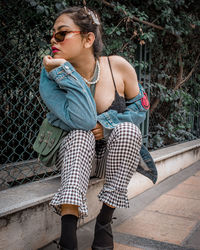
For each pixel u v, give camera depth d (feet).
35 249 5.67
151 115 13.26
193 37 14.66
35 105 8.29
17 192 6.07
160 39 12.59
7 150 9.23
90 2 9.02
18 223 5.32
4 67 8.46
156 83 12.22
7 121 9.04
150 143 12.87
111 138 5.47
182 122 15.16
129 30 10.77
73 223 4.63
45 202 5.84
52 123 5.72
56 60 5.29
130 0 10.64
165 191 9.61
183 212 7.80
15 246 5.28
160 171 10.52
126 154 5.33
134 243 6.03
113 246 5.42
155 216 7.49
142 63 11.02
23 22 7.97
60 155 5.56
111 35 10.03
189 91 16.03
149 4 10.87
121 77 6.26
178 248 5.86
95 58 6.02
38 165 8.65
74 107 5.16
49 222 5.94
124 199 5.44
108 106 6.04
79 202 4.60
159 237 6.33
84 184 4.95
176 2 11.64
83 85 5.29
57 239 6.11
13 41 8.26
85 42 5.57
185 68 15.17
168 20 11.46
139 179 9.11
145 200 8.67
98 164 6.41
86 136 5.25
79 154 5.06
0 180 7.70
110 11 10.04
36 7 7.34
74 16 5.41
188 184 10.45
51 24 8.02
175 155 11.73
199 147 14.62
